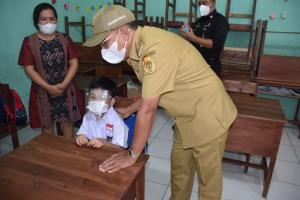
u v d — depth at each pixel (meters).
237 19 3.31
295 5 3.05
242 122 1.84
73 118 2.20
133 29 1.10
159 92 1.04
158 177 2.18
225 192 2.02
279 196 1.99
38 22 1.88
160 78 1.03
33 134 2.84
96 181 0.98
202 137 1.32
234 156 2.57
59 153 1.16
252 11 3.13
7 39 2.82
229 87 2.35
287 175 2.27
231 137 1.91
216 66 2.53
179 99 1.24
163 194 1.97
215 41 2.40
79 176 1.01
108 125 1.48
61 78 2.07
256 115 1.82
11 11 2.83
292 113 3.37
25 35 3.04
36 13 1.87
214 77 1.30
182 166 1.53
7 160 1.10
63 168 1.06
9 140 2.69
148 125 1.08
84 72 3.07
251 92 2.30
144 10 3.50
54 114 2.11
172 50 1.09
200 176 1.44
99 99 1.43
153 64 1.03
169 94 1.23
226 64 3.05
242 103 2.05
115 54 1.14
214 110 1.27
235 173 2.28
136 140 1.08
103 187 0.95
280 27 3.18
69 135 2.33
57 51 2.00
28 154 1.15
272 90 3.02
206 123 1.28
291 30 3.15
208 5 2.44
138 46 1.09
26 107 3.16
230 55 3.15
